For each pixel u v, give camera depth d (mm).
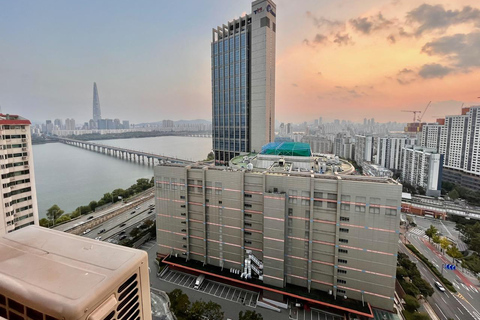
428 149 148375
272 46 124375
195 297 61188
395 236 49219
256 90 124688
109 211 122062
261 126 125562
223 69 138625
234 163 88438
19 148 66625
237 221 63000
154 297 59312
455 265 79062
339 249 53781
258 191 59969
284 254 57844
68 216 111312
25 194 68250
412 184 153875
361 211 51000
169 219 71250
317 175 56906
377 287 51781
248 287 63719
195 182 66812
